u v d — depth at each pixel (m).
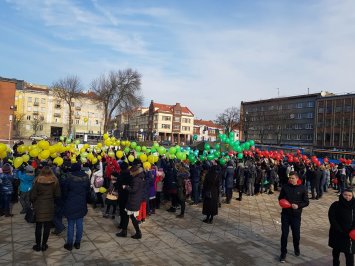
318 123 68.56
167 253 6.78
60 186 6.80
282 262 6.62
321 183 16.34
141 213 9.02
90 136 71.94
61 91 66.56
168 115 97.00
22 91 84.69
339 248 5.60
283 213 6.91
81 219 6.70
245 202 13.56
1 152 9.88
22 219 8.74
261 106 83.38
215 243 7.65
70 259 6.13
